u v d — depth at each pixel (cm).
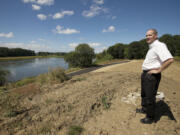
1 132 225
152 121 255
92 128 242
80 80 641
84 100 358
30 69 2798
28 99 390
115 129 238
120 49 6194
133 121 262
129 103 350
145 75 226
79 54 2206
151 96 224
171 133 221
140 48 5228
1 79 1202
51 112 299
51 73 656
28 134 221
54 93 437
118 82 566
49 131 229
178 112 299
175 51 3509
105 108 324
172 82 802
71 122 259
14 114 292
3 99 390
